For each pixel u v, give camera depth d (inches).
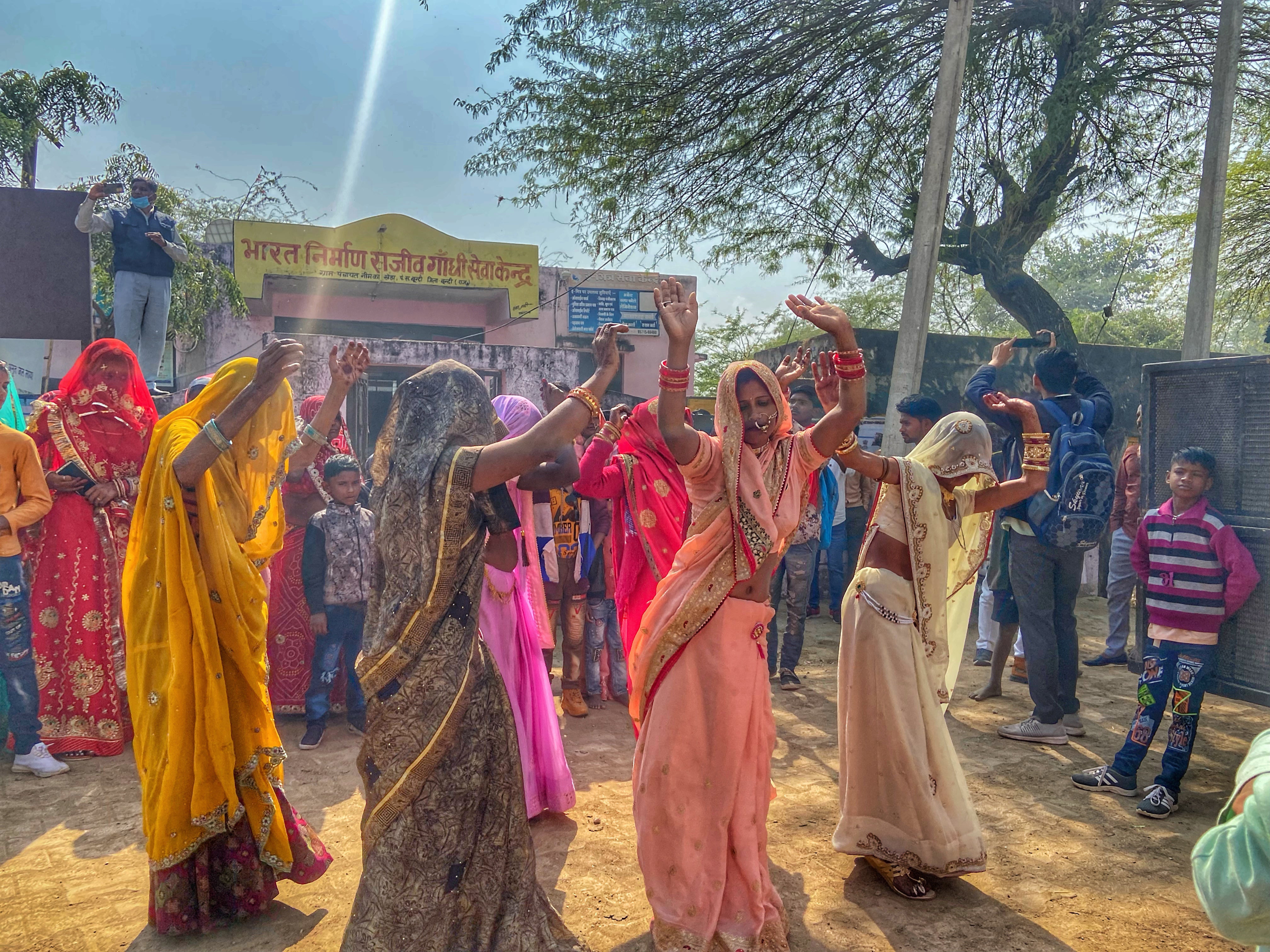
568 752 195.0
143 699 115.8
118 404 197.3
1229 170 539.2
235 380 128.1
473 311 712.4
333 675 200.4
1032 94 449.4
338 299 677.3
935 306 515.5
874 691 134.0
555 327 716.7
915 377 334.0
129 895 129.6
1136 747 170.1
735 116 470.0
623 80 459.8
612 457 155.3
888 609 135.6
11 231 249.1
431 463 94.2
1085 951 116.7
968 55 443.2
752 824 113.6
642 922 123.3
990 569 247.9
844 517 339.6
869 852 134.0
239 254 599.5
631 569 150.7
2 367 205.8
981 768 186.4
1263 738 63.4
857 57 456.8
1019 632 259.1
